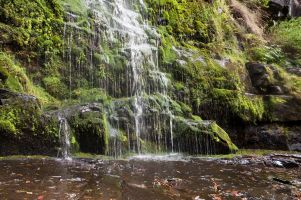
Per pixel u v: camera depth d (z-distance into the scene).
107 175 4.62
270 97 8.89
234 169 5.75
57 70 6.88
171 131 7.19
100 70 7.31
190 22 9.67
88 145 5.94
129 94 7.57
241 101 8.44
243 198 4.11
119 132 6.55
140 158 6.23
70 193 3.73
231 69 9.11
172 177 4.86
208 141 7.10
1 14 6.47
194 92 8.23
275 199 4.14
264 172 5.67
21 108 5.39
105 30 7.74
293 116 8.78
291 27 12.45
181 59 8.55
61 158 5.42
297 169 6.13
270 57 10.56
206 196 4.09
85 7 7.86
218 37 9.95
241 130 8.42
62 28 7.15
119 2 8.62
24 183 3.95
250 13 12.15
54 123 5.59
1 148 5.18
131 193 3.96
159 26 9.10
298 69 10.38
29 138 5.36
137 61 7.85
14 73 5.96
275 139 8.46
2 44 6.29
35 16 6.91
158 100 7.47
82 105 6.14
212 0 10.61
